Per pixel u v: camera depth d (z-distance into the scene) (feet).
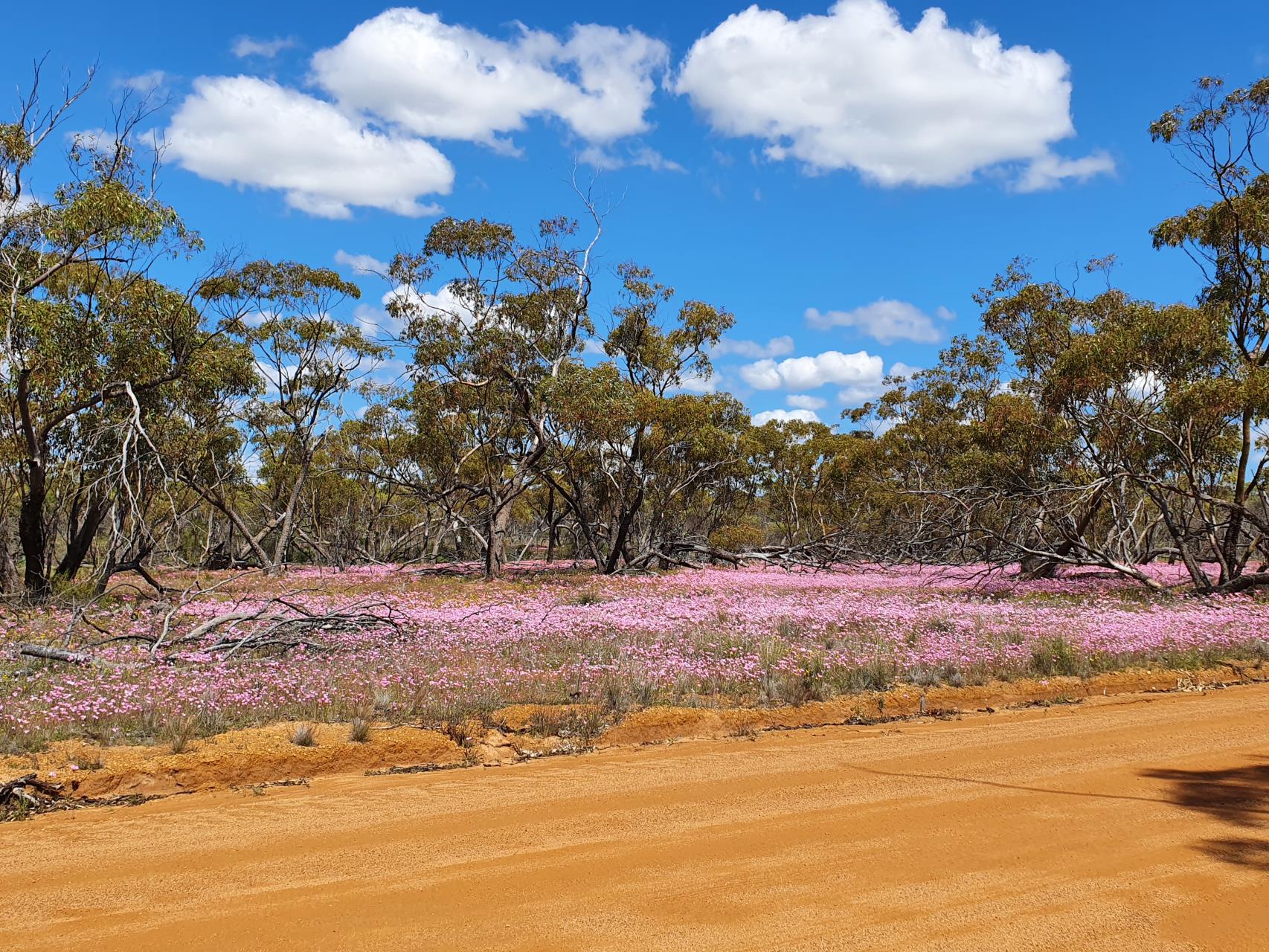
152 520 96.58
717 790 23.81
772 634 46.83
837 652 42.88
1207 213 79.46
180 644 43.01
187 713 29.09
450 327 108.58
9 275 67.77
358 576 109.19
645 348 143.23
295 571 121.60
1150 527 103.76
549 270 106.83
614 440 108.06
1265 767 25.08
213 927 15.12
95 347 69.46
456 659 40.16
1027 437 81.00
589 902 16.11
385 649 42.14
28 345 65.67
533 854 18.83
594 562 142.72
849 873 17.42
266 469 142.51
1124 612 58.03
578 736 30.66
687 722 32.45
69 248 67.51
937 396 152.66
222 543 145.59
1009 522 93.71
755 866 17.85
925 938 14.47
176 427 91.20
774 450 170.50
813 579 101.86
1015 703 37.14
